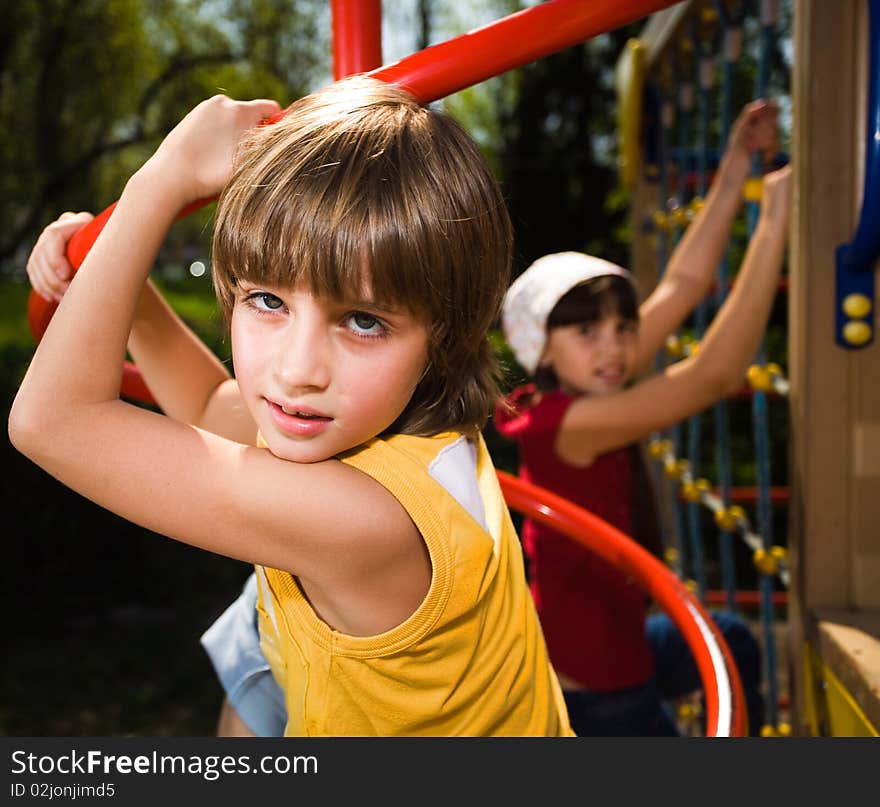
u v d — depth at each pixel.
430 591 0.86
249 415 1.16
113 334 0.85
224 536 0.84
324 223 0.76
